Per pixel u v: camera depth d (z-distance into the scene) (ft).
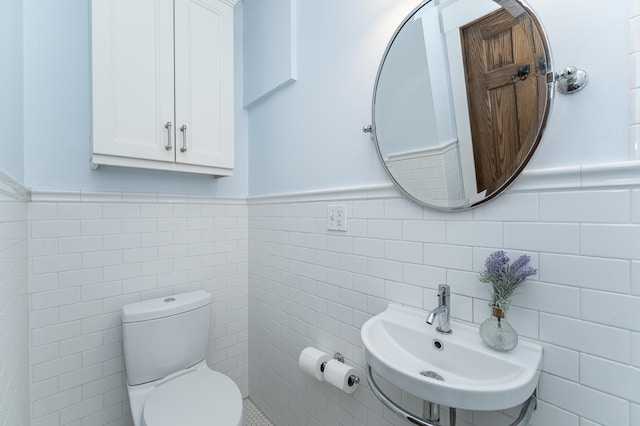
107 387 4.30
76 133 4.07
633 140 1.90
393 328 2.95
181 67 4.32
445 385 1.99
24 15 3.66
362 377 3.66
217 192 5.54
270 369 5.34
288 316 4.88
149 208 4.74
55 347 3.88
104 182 4.31
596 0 2.04
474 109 2.63
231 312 5.74
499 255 2.36
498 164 2.48
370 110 3.55
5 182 2.42
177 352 4.20
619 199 1.95
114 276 4.39
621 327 1.96
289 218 4.85
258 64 5.43
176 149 4.26
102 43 3.66
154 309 4.05
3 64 2.73
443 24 2.82
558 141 2.20
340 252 3.95
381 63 3.33
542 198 2.27
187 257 5.16
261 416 5.47
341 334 3.94
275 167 5.22
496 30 2.47
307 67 4.46
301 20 4.56
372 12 3.51
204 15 4.57
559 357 2.22
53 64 3.88
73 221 4.02
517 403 1.95
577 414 2.14
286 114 4.93
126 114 3.84
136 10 3.92
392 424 3.34
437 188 2.89
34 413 3.70
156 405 3.39
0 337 2.25
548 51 2.18
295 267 4.73
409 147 3.11
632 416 1.93
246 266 5.95
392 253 3.33
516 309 2.43
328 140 4.13
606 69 2.00
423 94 2.99
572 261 2.15
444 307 2.67
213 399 3.52
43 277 3.78
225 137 4.82
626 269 1.94
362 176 3.67
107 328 4.31
